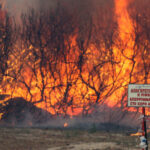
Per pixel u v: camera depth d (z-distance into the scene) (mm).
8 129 100375
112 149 58656
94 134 93188
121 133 95500
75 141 75875
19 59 135625
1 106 124938
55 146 66438
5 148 62656
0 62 134250
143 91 38031
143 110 38594
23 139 77312
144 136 38219
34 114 124938
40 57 136625
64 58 135875
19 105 126938
